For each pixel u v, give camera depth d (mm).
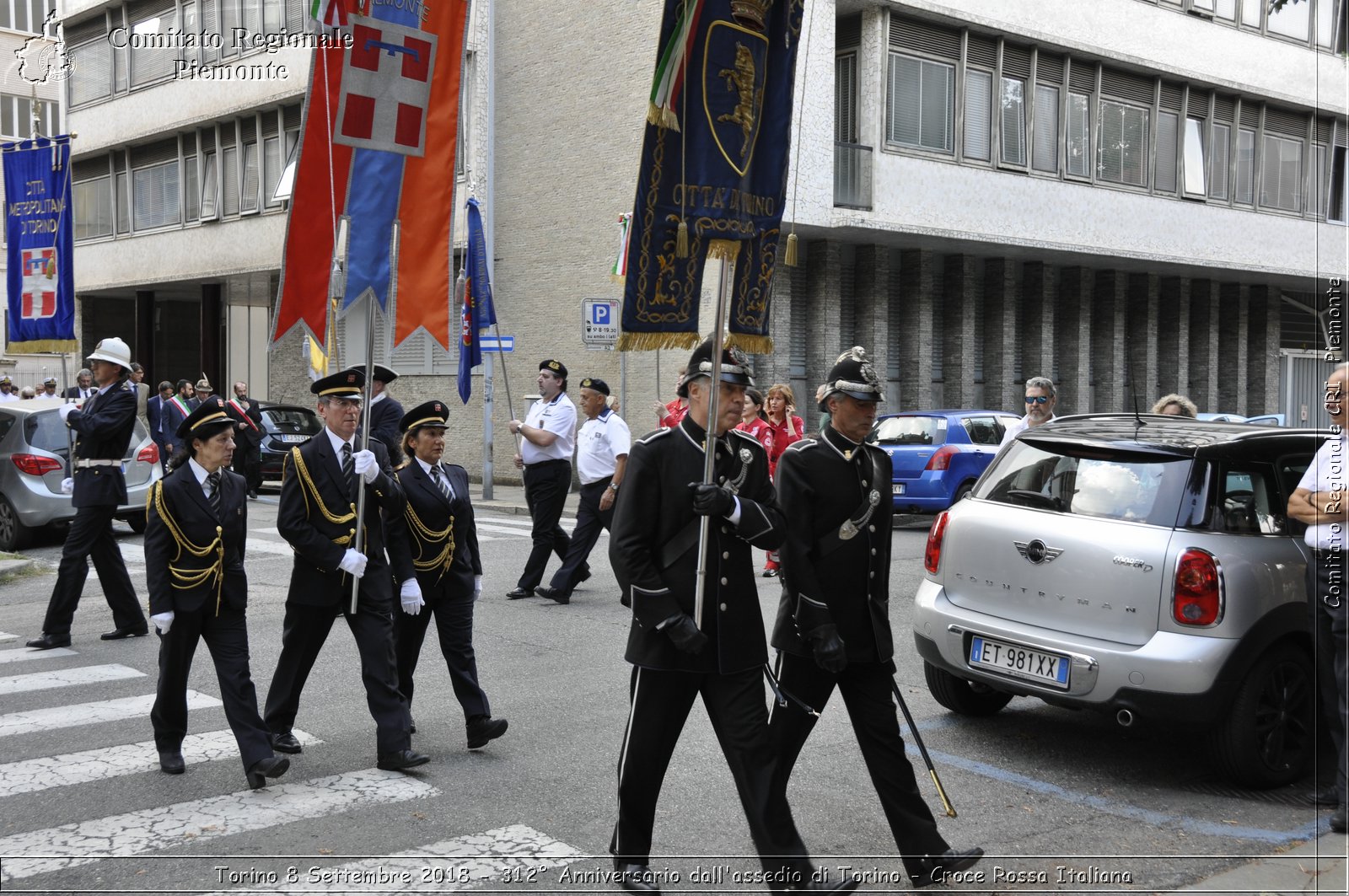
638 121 20484
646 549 4188
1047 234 22312
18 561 12492
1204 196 25188
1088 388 24422
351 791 5434
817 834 4961
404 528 5906
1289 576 5590
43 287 11453
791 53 4922
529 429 10242
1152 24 23797
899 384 21953
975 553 6164
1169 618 5418
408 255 6738
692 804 5285
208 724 6547
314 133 6453
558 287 22141
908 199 20422
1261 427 6246
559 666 7875
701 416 4312
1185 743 6301
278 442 20562
